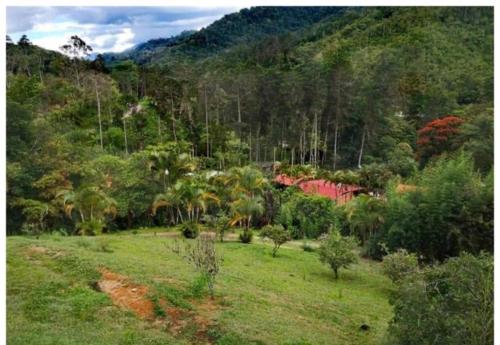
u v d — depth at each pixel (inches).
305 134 2417.6
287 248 1122.0
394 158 1862.7
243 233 1179.3
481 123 1664.6
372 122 2340.1
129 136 2094.0
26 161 1232.2
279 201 1477.6
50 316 462.3
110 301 512.4
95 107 2239.2
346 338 533.6
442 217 1023.6
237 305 551.2
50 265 601.0
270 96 2484.0
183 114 2397.9
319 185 1684.3
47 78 2423.7
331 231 942.4
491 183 1043.9
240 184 1380.4
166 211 1470.2
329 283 832.3
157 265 667.4
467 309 380.2
